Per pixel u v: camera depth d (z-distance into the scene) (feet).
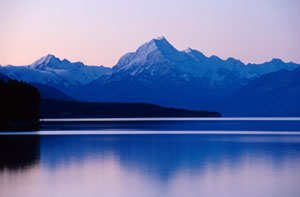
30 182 156.97
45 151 245.45
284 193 140.46
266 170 180.14
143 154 234.17
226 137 352.69
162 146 275.18
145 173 175.01
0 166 191.01
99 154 232.73
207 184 154.10
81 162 203.62
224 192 142.31
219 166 191.52
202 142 304.91
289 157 217.56
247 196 137.28
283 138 339.36
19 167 188.55
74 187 149.69
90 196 137.59
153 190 145.28
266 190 144.56
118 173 174.70
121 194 140.15
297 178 162.81
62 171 179.22
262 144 287.28
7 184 154.20
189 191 143.95
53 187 149.48
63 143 292.40
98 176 168.14
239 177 165.58
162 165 194.90
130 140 320.91
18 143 290.56
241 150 251.19
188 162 204.13
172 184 153.89
